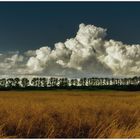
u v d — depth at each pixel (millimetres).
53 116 10352
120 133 7547
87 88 122188
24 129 8852
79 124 8898
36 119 9484
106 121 9453
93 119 9633
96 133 8273
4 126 9078
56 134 8570
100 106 13898
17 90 116938
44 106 12234
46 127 8906
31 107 11641
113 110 12570
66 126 9078
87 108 13094
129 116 11344
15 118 9453
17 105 12812
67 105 13031
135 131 7719
